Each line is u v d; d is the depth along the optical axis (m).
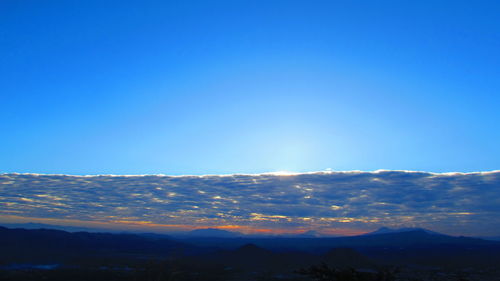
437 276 81.88
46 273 78.62
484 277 81.19
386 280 26.62
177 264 101.94
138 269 89.44
